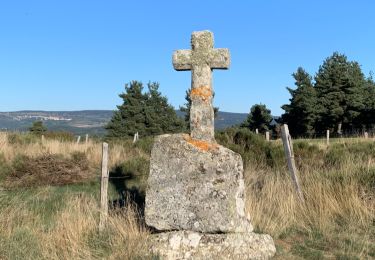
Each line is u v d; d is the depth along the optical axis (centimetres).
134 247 583
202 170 613
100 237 627
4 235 611
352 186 793
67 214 686
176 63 659
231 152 624
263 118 5416
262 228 687
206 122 641
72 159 1309
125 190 1062
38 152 1454
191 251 578
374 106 4972
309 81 5284
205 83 648
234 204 606
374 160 1102
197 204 604
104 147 714
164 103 4944
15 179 1121
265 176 995
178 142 631
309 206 772
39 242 606
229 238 587
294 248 638
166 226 608
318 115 5072
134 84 4847
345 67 5544
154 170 629
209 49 649
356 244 637
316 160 1252
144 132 4647
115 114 4694
